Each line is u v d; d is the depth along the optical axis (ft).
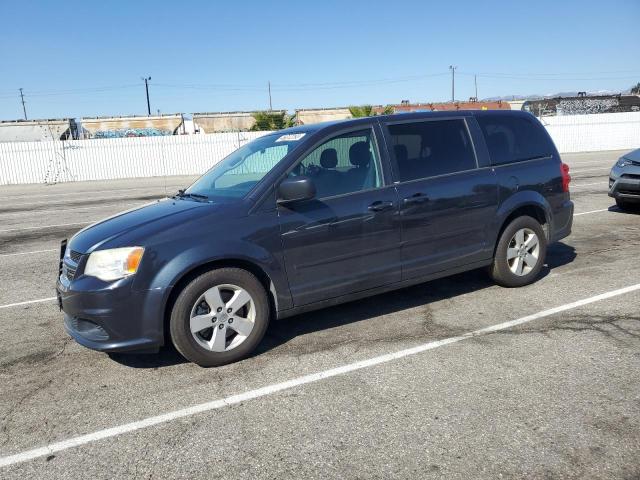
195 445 10.08
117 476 9.27
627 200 31.53
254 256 13.41
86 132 135.03
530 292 18.19
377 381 12.25
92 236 13.35
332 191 14.71
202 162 101.50
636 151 32.12
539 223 19.06
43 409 11.78
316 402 11.44
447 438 9.85
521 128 18.97
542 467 8.89
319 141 14.74
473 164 17.30
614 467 8.80
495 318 15.90
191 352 13.02
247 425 10.68
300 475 9.02
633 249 23.62
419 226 15.93
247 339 13.67
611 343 13.66
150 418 11.16
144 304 12.49
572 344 13.73
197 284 12.90
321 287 14.53
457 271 17.17
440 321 15.89
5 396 12.51
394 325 15.76
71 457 9.91
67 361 14.39
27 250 30.68
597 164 73.20
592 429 9.89
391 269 15.60
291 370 13.08
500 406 10.87
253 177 14.62
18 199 64.49
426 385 11.94
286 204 13.99
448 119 17.26
